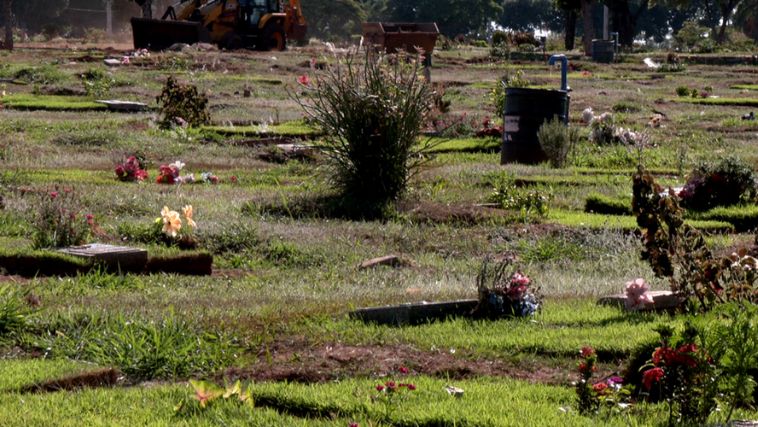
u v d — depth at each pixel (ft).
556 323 30.09
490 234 49.03
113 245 41.32
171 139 80.79
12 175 58.70
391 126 55.01
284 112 104.68
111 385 24.70
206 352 26.45
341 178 55.83
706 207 55.47
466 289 36.91
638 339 26.53
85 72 136.77
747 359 21.33
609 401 22.31
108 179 60.80
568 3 265.13
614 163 74.38
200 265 40.63
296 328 29.09
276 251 44.11
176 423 20.93
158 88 127.54
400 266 43.09
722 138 89.10
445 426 20.99
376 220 51.83
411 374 25.08
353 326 29.30
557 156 71.61
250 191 58.49
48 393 23.30
